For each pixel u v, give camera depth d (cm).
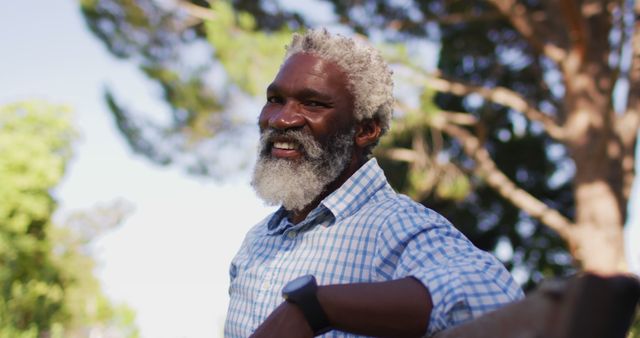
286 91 148
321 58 149
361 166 153
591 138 853
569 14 795
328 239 136
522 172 1268
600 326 51
